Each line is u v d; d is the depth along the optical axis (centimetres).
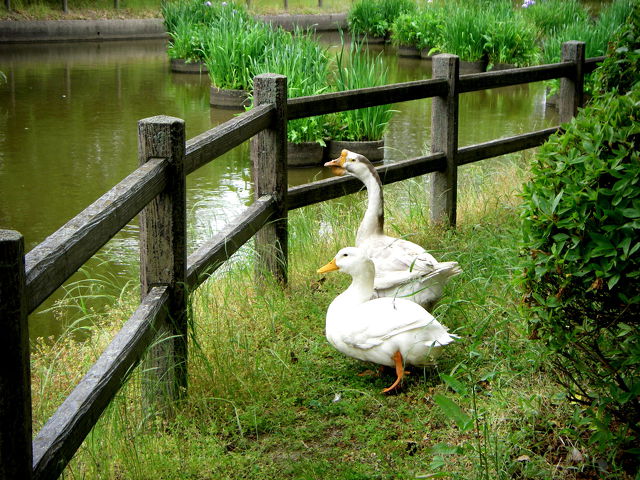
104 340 455
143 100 1390
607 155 303
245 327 456
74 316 564
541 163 321
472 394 364
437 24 2119
